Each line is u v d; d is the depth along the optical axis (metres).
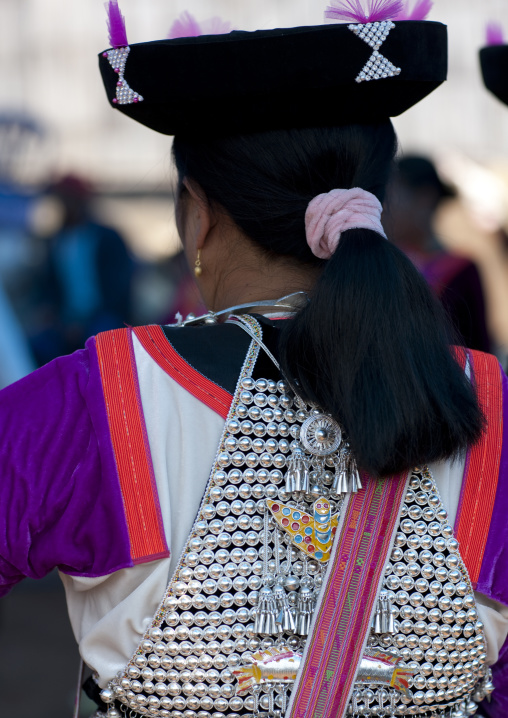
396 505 3.93
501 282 21.20
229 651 3.78
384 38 3.98
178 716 3.81
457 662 3.96
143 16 30.36
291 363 3.89
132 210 30.78
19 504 3.86
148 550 3.79
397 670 3.88
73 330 20.73
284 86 3.94
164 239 24.81
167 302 19.11
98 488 3.86
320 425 3.88
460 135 30.61
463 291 11.60
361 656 3.83
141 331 4.07
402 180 12.04
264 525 3.85
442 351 3.92
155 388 3.96
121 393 3.93
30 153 29.84
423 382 3.81
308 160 4.07
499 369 4.32
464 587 3.95
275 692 3.81
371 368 3.78
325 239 4.01
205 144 4.16
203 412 3.92
